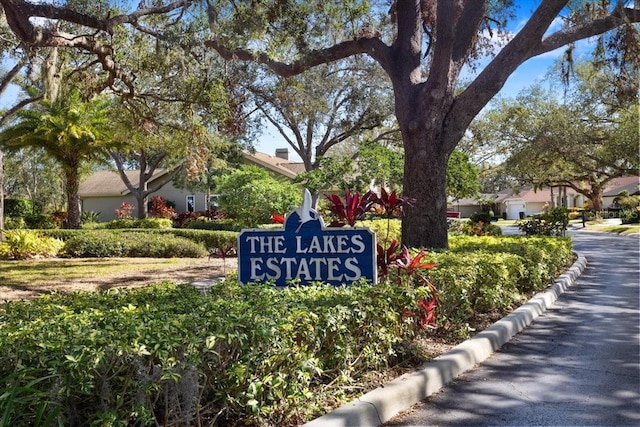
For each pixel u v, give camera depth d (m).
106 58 11.98
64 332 3.33
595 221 46.81
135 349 3.04
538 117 35.56
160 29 12.10
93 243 17.48
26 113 24.44
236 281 5.88
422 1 11.93
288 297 4.58
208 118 13.97
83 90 14.47
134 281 11.83
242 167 23.20
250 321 3.61
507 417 4.34
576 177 48.00
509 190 76.88
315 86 22.08
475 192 26.02
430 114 9.90
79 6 10.52
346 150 37.41
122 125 16.38
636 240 27.05
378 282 5.39
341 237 5.39
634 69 12.70
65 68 14.14
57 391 2.85
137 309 4.18
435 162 9.96
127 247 17.61
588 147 35.16
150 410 3.09
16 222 28.28
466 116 10.03
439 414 4.40
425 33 13.38
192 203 40.09
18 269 13.91
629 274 13.59
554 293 9.91
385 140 33.16
